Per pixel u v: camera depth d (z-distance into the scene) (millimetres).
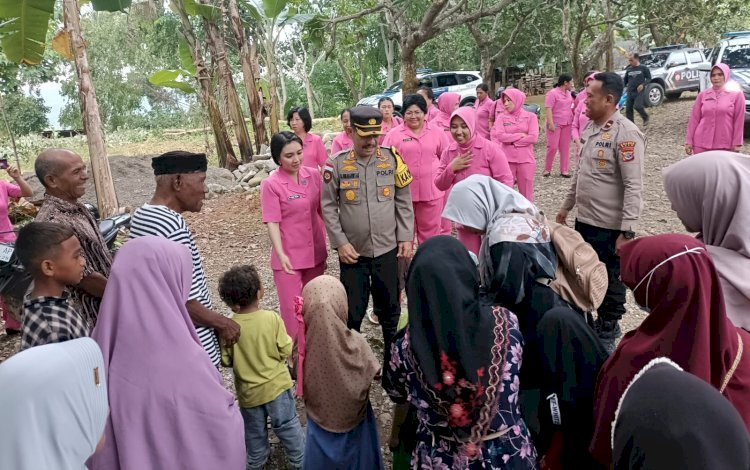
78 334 2289
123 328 2076
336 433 2639
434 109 8367
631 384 1501
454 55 26688
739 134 7699
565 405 2111
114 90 29078
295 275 4062
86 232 2830
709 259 1813
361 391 2602
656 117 15789
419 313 1899
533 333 2449
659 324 1849
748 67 12148
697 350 1760
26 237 2238
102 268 2889
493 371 1876
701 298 1774
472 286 1937
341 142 6172
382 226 3832
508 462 1914
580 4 15906
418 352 1875
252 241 7809
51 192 2848
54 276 2277
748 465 1225
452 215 2750
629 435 1342
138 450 2078
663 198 8141
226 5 11344
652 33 22797
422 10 21719
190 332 2244
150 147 18391
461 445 1917
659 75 17797
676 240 1855
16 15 5359
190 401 2123
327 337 2547
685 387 1310
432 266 1870
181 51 12219
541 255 2477
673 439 1243
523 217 2586
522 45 24219
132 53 28719
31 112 24578
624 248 1994
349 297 3957
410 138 5102
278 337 3051
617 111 3951
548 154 10383
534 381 2283
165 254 2141
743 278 2223
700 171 2389
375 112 3715
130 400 2070
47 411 1514
